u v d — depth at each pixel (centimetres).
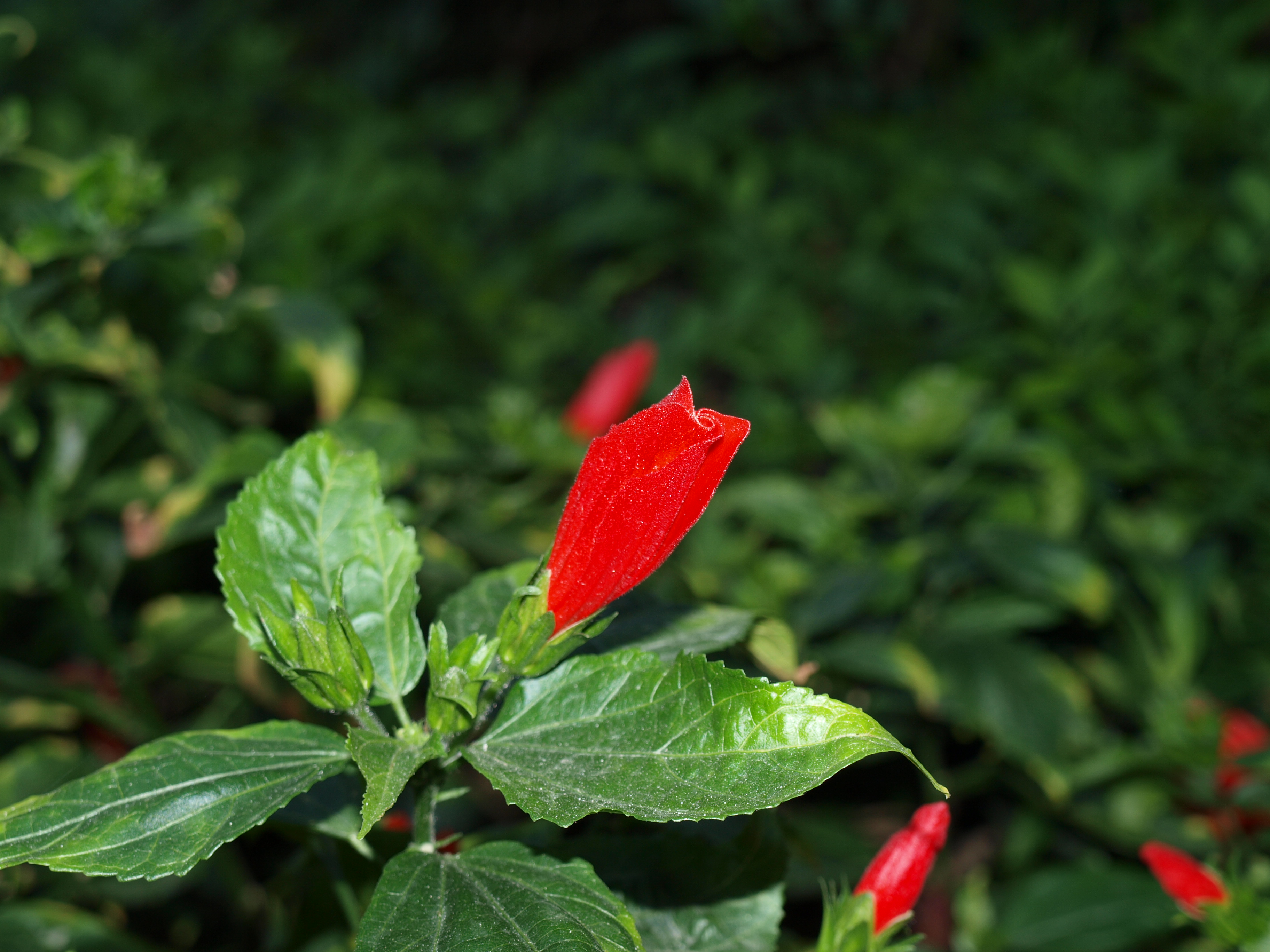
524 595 24
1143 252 60
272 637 24
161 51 87
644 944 28
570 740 24
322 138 85
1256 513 53
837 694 46
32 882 40
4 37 45
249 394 53
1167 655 50
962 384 51
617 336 69
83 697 40
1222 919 30
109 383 40
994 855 54
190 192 61
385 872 24
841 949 27
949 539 50
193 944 48
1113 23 90
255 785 24
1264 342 53
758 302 66
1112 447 55
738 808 22
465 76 138
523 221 86
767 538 61
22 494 43
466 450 47
